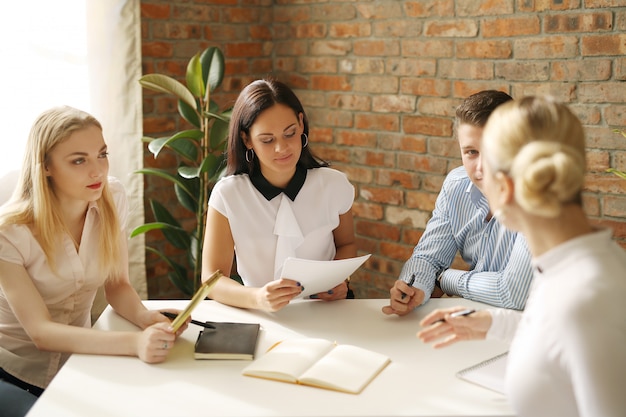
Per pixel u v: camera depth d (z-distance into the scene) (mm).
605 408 1061
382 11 2930
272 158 1932
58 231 1773
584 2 2314
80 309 1921
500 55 2566
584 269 1104
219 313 1819
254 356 1547
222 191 2039
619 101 2283
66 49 2814
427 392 1356
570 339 1084
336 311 1826
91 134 1725
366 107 3061
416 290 1805
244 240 2059
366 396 1345
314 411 1289
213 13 3209
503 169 1148
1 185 2406
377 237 3111
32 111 2787
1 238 1692
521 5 2479
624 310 1091
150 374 1460
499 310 1445
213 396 1357
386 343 1607
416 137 2895
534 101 1174
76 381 1432
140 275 3043
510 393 1221
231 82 3324
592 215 2410
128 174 2977
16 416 1642
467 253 2057
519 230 1193
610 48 2275
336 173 2145
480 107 1751
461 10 2658
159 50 3066
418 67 2836
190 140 2869
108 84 2908
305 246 2092
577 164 1098
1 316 1854
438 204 2127
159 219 2951
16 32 2721
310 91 3289
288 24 3332
